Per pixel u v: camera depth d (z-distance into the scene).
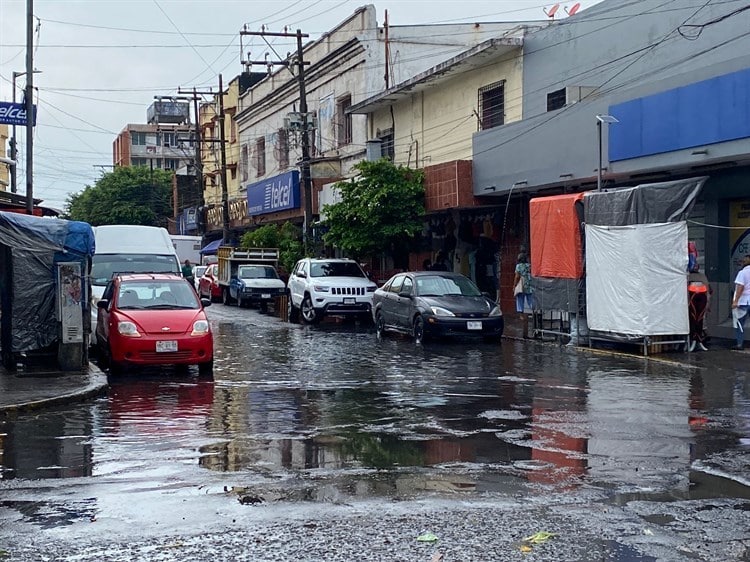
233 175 55.53
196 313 14.77
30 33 21.05
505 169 22.91
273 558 5.27
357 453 8.23
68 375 13.34
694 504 6.38
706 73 16.34
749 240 18.11
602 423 9.66
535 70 23.34
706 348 16.59
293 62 36.78
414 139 30.52
